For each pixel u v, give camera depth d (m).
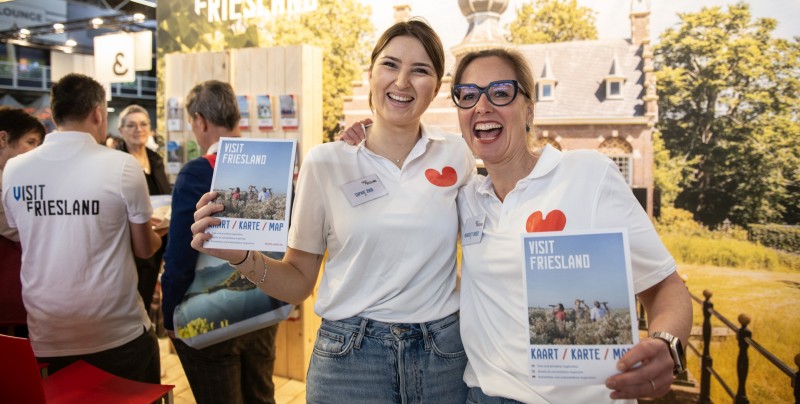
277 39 3.66
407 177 1.42
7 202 1.84
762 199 2.62
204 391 1.96
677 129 2.80
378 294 1.35
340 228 1.39
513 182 1.30
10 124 2.33
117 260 1.88
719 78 2.68
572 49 2.97
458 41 3.18
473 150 1.31
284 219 1.27
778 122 2.57
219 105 2.03
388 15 3.33
